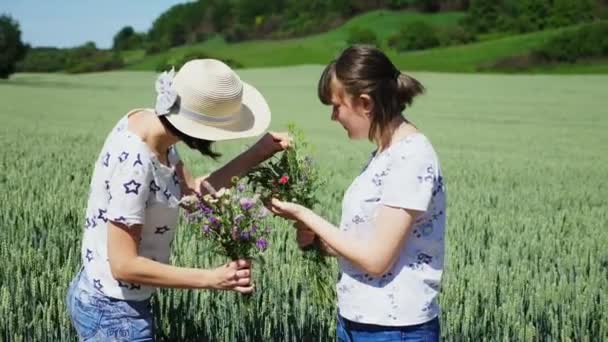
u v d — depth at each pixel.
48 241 5.60
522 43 81.75
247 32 132.25
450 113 36.22
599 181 13.73
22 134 19.75
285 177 3.31
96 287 3.15
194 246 5.51
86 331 3.19
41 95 48.22
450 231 7.45
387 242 2.97
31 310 4.33
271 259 5.32
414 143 3.00
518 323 4.50
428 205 3.00
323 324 4.38
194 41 138.38
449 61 78.81
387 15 124.19
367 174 3.11
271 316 4.38
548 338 4.56
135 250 3.06
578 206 10.30
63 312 4.10
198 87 3.06
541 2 101.62
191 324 4.22
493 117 34.22
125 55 127.69
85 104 40.50
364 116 3.06
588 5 100.19
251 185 3.45
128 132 3.07
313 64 88.88
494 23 105.06
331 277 3.62
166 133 3.10
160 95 3.02
